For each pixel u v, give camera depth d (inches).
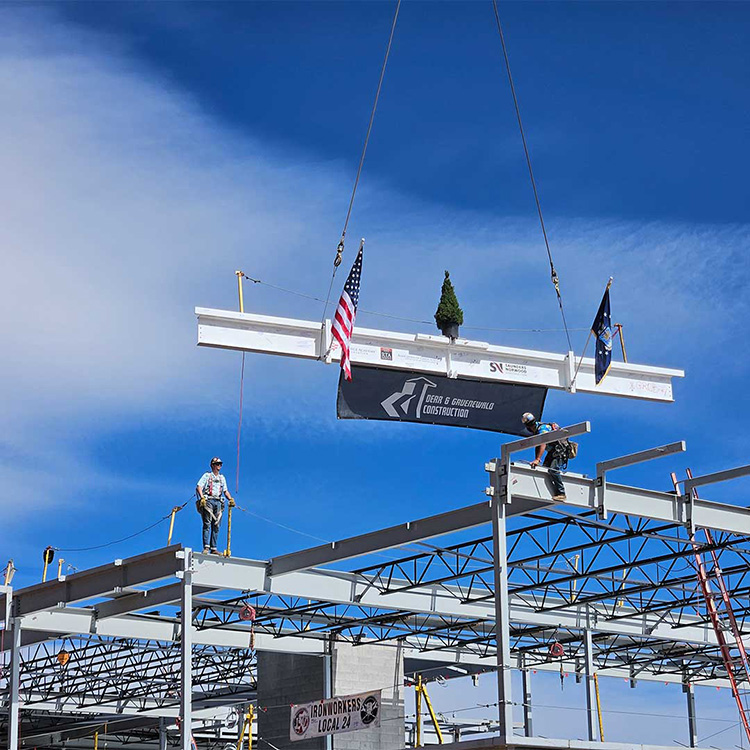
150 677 1913.1
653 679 1990.7
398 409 1123.9
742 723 1256.8
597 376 1160.2
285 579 1307.8
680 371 1229.1
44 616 1396.4
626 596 1560.0
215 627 1481.3
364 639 1617.9
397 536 1198.9
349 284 1099.3
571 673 1872.5
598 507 1099.9
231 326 1071.6
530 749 959.0
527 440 1024.9
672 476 1200.8
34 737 2330.2
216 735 2333.9
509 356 1172.5
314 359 1099.3
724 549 1269.7
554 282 1202.6
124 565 1266.0
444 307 1158.3
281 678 1662.2
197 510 1229.1
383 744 1598.2
